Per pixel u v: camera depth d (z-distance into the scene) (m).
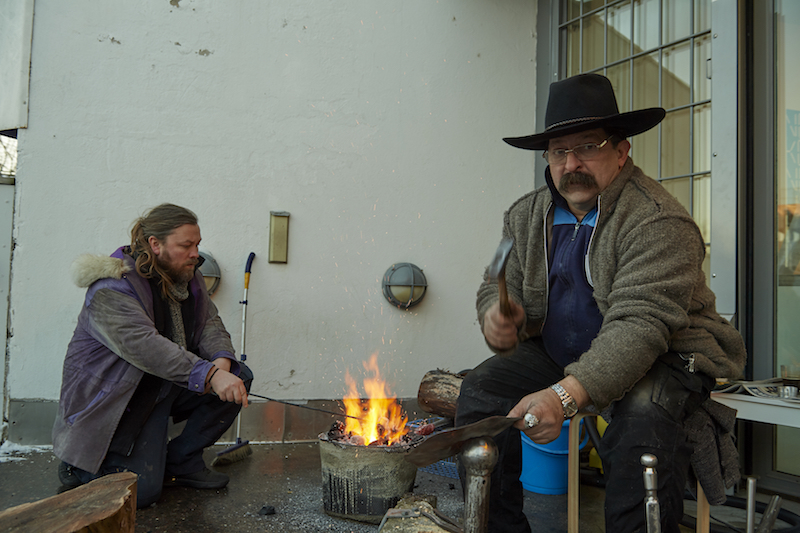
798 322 3.02
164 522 2.40
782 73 3.10
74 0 3.42
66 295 3.37
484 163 4.19
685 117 3.47
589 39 4.09
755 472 3.10
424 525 1.55
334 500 2.48
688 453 1.59
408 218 3.99
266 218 3.69
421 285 3.88
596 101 1.78
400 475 2.46
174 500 2.66
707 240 3.32
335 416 3.76
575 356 1.95
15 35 3.34
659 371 1.66
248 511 2.54
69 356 2.59
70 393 2.54
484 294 2.04
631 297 1.60
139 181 3.50
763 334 3.10
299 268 3.74
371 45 3.94
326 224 3.81
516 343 1.79
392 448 2.42
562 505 2.76
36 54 3.36
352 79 3.90
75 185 3.40
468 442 1.27
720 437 1.78
